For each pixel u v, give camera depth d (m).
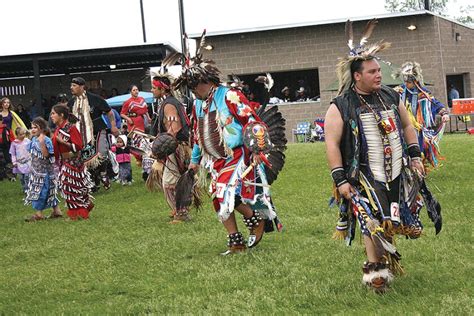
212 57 34.25
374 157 5.97
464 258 6.98
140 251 8.58
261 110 8.27
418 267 6.78
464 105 30.44
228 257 7.84
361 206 5.94
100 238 9.84
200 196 9.56
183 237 9.27
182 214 10.52
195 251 8.38
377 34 33.19
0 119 19.84
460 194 10.81
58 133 11.70
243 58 34.00
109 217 11.81
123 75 34.75
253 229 8.10
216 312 5.90
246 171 7.68
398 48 33.09
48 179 12.29
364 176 6.00
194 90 7.87
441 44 33.19
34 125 12.21
